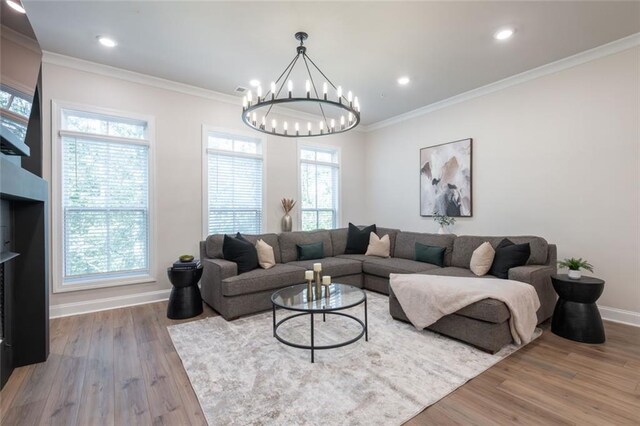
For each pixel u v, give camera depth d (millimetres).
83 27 2828
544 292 3025
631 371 2162
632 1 2469
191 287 3363
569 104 3471
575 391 1929
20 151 1904
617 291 3139
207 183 4367
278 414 1716
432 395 1888
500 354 2424
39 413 1737
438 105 4867
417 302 2871
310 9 2576
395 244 4711
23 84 1884
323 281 2771
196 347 2564
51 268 3299
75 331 2922
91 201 3572
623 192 3105
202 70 3713
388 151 5832
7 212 2193
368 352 2461
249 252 3639
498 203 4145
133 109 3797
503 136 4082
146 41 3076
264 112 4926
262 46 3170
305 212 5531
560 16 2676
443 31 2906
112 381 2064
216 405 1802
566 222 3502
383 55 3357
